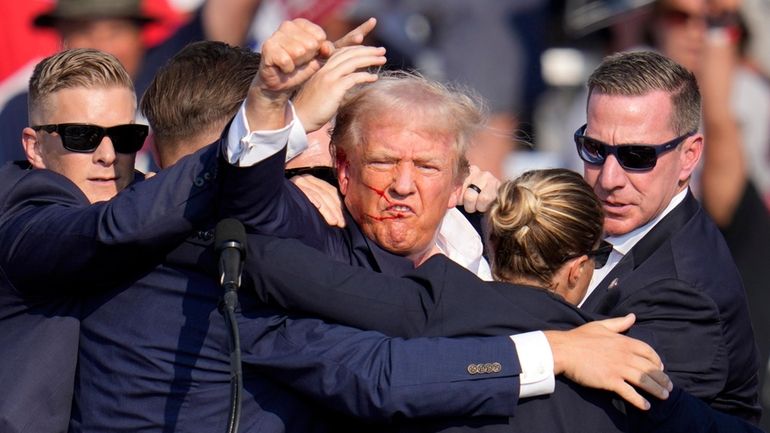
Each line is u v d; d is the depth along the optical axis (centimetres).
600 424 1252
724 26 2309
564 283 1309
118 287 1324
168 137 1378
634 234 1537
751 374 1521
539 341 1248
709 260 1493
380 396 1226
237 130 1220
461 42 2348
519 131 2283
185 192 1258
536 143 2391
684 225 1527
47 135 1488
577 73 2411
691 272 1472
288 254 1281
